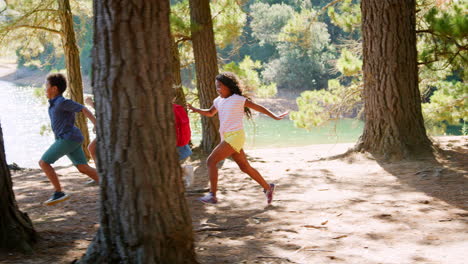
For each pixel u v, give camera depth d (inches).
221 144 241.9
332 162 371.9
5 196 158.1
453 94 594.9
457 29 358.9
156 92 124.1
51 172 233.1
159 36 123.6
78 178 354.9
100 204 129.9
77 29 597.6
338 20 559.5
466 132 708.0
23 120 1262.3
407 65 362.9
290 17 1582.2
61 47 621.9
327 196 257.4
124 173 124.0
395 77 360.5
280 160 421.7
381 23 361.7
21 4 496.7
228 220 215.0
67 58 517.7
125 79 121.0
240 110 239.3
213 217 221.3
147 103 123.0
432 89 832.3
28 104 1647.4
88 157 521.7
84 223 209.8
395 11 358.3
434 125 605.9
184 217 131.6
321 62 1584.6
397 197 244.7
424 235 179.3
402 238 177.0
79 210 238.8
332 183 294.2
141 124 122.7
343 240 177.8
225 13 569.6
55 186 235.0
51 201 232.7
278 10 1615.4
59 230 195.0
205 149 451.8
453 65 436.5
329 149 505.0
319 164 370.0
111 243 128.3
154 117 124.2
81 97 523.5
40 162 233.0
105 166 126.6
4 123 1211.2
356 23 542.9
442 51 409.7
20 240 157.8
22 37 542.6
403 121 361.1
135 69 121.2
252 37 1759.4
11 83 2615.7
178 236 129.1
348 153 381.4
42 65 636.7
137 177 124.0
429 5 490.9
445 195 242.4
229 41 587.5
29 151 815.7
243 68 571.5
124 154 123.3
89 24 603.2
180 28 435.2
